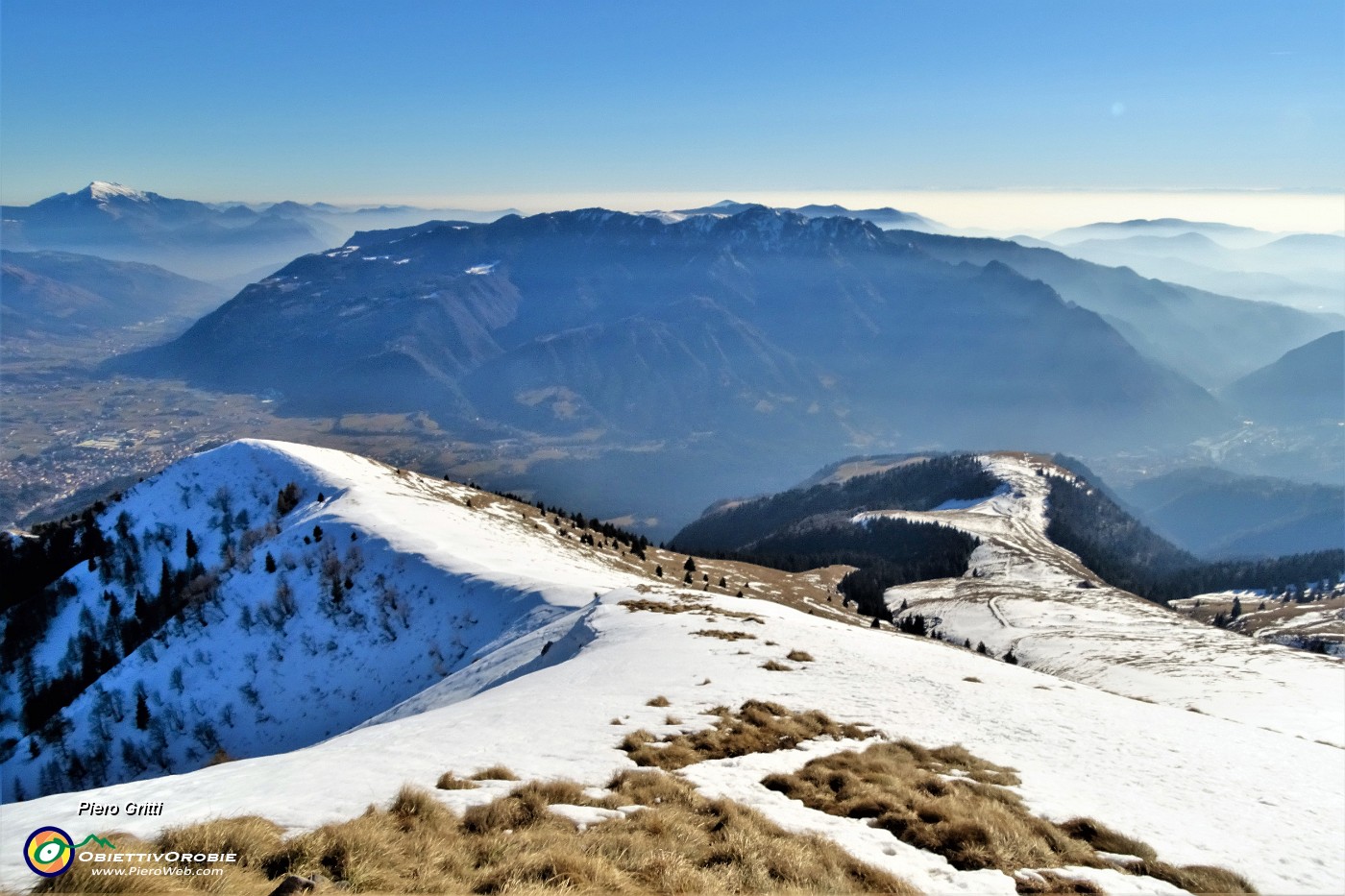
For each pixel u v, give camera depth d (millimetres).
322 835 10484
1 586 121000
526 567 87250
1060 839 14156
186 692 75188
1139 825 15828
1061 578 182500
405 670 70812
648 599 53125
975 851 13031
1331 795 19922
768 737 20719
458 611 75438
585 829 12367
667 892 10297
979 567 196875
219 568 98500
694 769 16922
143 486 135500
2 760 75938
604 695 25031
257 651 78812
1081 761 21141
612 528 170125
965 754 20281
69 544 126625
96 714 74688
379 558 87438
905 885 11508
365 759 16703
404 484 133625
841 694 27156
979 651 115562
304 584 87062
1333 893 13195
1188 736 25672
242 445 137875
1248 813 17625
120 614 102250
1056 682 36094
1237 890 12750
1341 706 66688
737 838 12164
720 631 39844
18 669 98438
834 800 15773
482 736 19359
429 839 11016
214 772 15859
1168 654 98625
